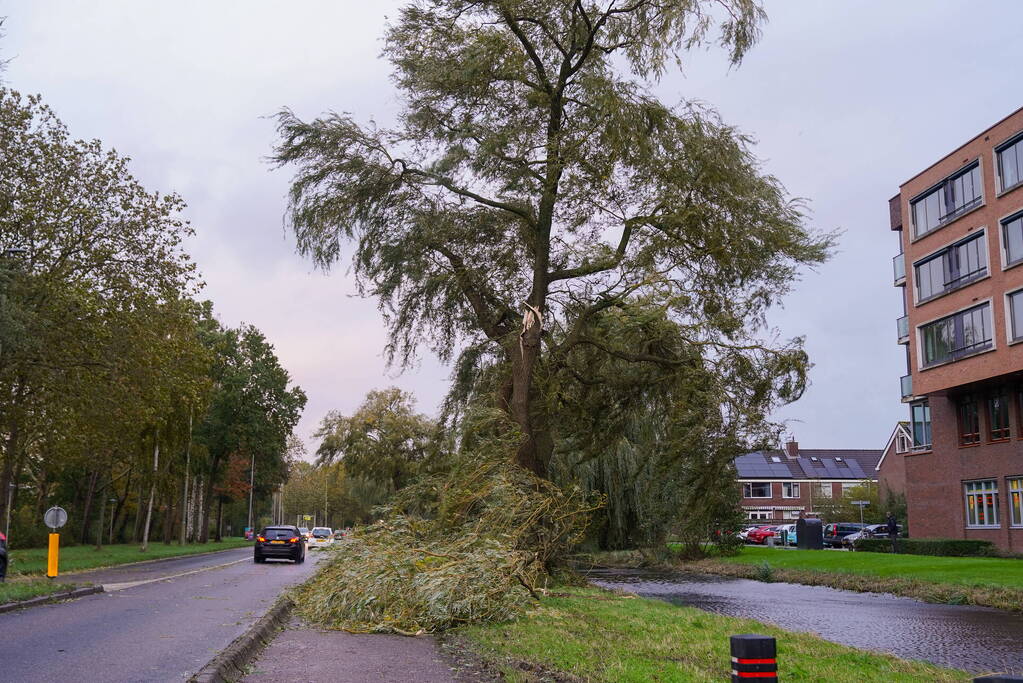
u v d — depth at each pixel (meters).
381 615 13.00
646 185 20.70
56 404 32.16
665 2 20.77
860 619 16.09
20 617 13.22
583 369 23.00
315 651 10.16
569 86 21.56
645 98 20.75
